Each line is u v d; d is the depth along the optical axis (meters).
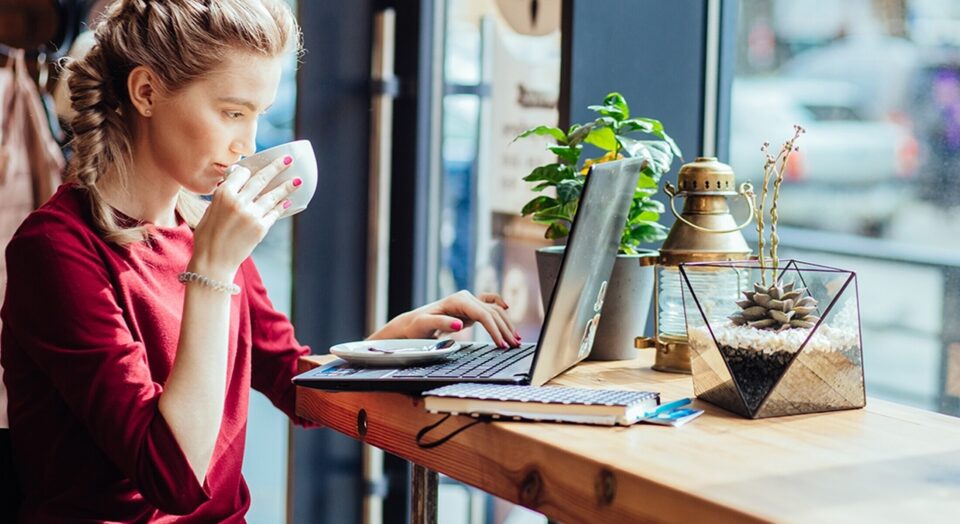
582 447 1.07
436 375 1.30
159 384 1.43
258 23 1.36
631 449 1.07
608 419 1.16
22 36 2.59
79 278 1.33
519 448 1.12
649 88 1.97
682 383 1.42
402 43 2.67
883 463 1.03
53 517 1.40
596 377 1.46
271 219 1.36
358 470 2.72
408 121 2.68
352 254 2.70
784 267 1.27
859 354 1.27
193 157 1.38
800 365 1.22
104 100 1.42
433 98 2.68
